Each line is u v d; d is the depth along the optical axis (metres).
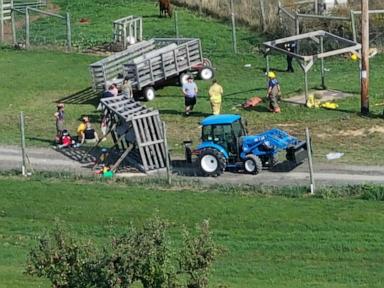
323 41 136.62
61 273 42.56
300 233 68.56
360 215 71.94
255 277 59.91
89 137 100.94
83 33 160.12
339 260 63.03
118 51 146.00
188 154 90.62
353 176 84.19
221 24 161.75
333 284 58.06
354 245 65.38
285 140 88.00
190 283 42.16
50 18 175.12
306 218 71.88
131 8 180.50
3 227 74.19
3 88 129.25
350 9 146.12
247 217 72.69
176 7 176.25
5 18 165.00
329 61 136.62
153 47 131.62
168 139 101.38
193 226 71.38
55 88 128.88
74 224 73.75
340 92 117.38
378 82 120.69
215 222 72.06
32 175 89.00
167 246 41.78
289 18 148.88
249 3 162.38
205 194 80.06
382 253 63.81
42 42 155.00
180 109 114.81
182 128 106.06
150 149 90.62
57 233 43.47
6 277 59.81
